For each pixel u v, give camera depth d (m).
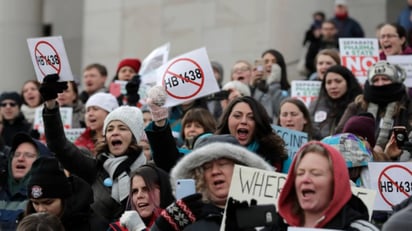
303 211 11.98
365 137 16.58
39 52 17.05
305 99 22.72
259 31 31.47
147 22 34.16
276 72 23.48
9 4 35.97
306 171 11.76
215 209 12.85
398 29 23.02
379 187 15.30
